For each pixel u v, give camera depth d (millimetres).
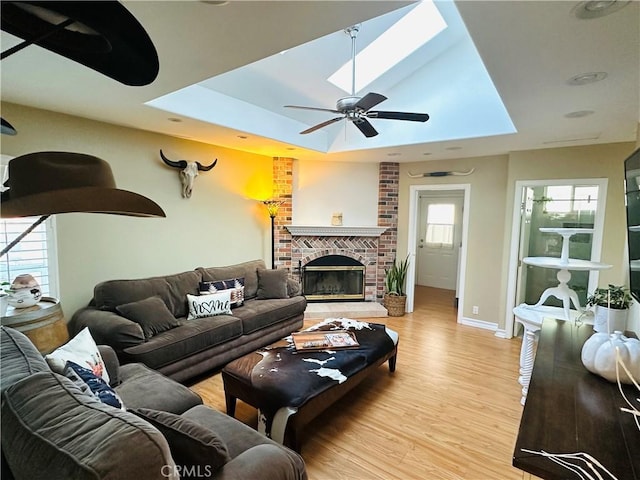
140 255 3719
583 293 4375
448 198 7277
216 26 1584
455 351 3988
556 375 1680
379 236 5668
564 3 1330
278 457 1458
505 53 1754
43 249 2963
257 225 5188
